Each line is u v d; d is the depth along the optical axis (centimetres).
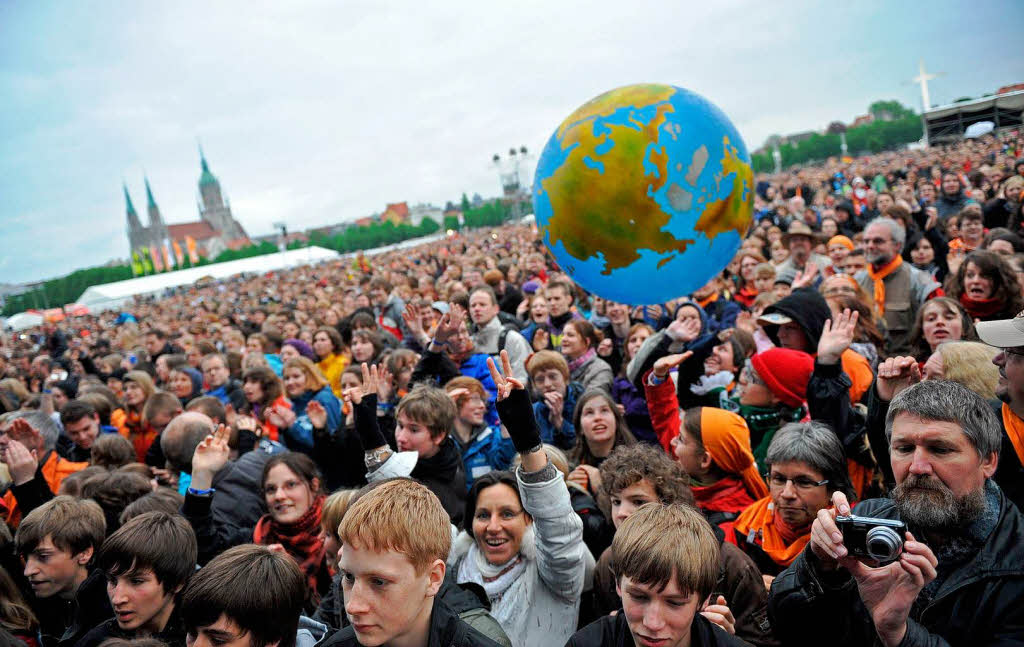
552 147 238
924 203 1130
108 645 221
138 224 19350
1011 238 632
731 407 454
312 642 266
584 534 327
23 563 349
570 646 215
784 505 284
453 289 1027
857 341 470
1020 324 245
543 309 755
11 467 400
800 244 804
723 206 230
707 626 208
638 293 246
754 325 600
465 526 313
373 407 341
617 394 534
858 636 204
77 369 1333
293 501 361
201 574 237
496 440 460
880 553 173
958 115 3200
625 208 224
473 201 16338
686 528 208
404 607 191
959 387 207
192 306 3953
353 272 3341
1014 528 195
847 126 12162
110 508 382
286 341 881
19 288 12838
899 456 206
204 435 455
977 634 190
